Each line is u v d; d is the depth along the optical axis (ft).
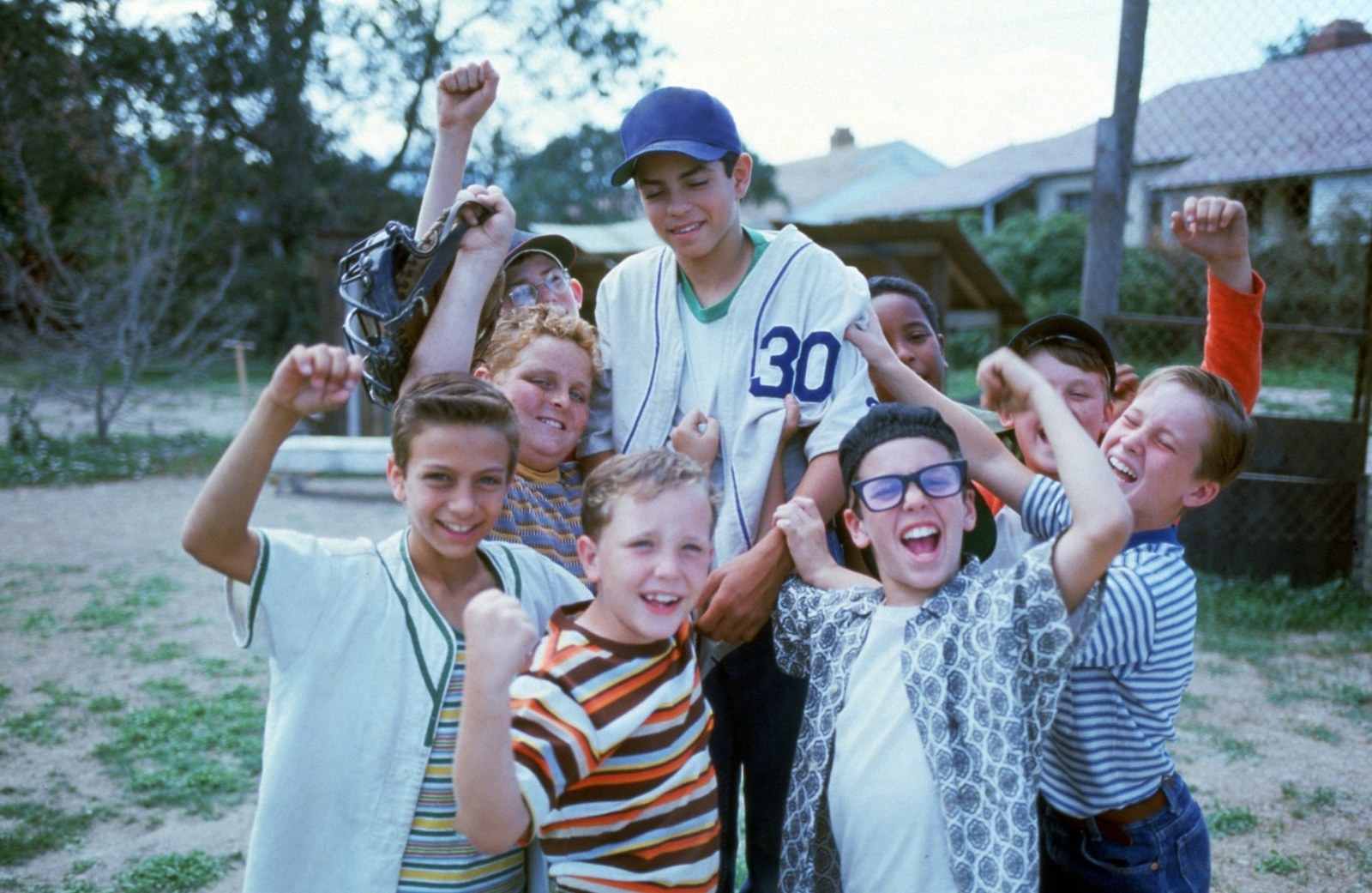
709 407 7.38
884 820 5.81
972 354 76.28
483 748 4.61
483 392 5.78
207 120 80.23
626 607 5.45
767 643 7.63
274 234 83.87
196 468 41.06
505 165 90.02
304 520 30.63
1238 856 12.25
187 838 12.85
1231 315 8.23
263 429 5.20
